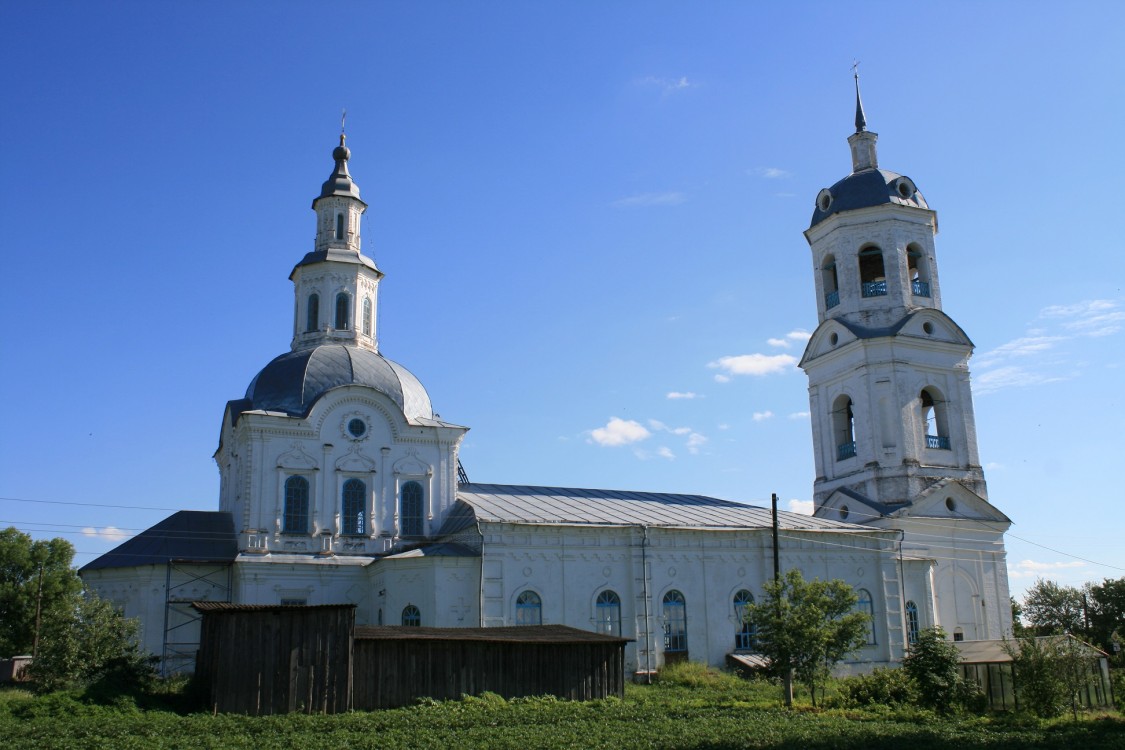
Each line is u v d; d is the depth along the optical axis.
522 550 47.31
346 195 58.53
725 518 54.53
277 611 33.78
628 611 48.91
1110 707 41.47
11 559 66.44
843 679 45.69
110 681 34.16
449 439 52.62
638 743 27.30
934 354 60.47
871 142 64.19
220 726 29.12
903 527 56.56
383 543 50.06
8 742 25.70
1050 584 88.62
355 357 52.97
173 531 49.12
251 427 48.75
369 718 31.28
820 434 62.88
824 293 63.06
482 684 36.41
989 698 41.38
